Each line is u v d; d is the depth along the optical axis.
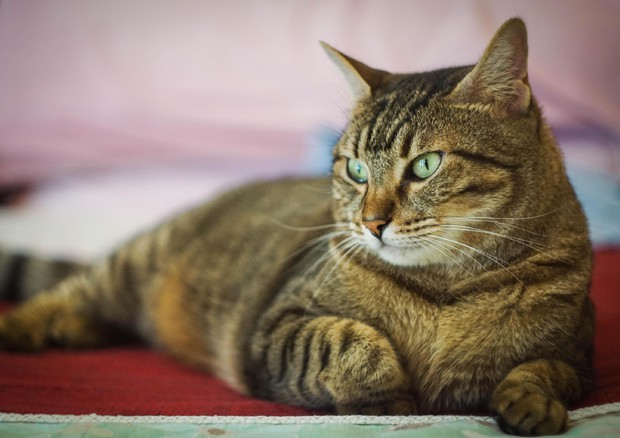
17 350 2.35
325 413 1.75
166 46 4.05
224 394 1.98
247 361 1.99
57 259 3.00
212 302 2.36
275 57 3.95
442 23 3.70
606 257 2.92
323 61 3.89
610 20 3.53
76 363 2.24
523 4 3.59
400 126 1.78
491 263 1.76
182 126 4.04
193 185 3.88
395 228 1.74
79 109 4.08
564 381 1.69
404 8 3.77
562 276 1.77
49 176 4.00
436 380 1.79
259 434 1.49
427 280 1.80
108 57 4.08
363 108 1.96
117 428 1.52
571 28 3.55
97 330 2.57
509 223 1.75
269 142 3.95
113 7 4.07
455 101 1.78
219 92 4.01
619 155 3.42
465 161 1.73
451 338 1.77
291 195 2.56
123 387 1.97
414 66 3.71
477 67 1.75
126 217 3.62
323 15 3.89
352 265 1.87
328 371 1.72
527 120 1.80
